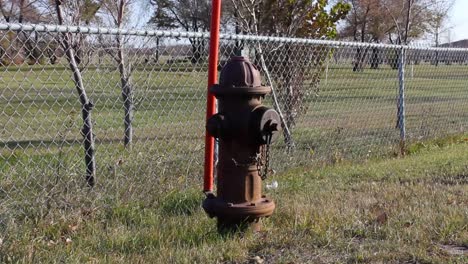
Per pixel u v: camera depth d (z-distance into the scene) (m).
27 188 3.94
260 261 2.89
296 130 6.47
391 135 6.67
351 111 8.48
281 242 3.12
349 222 3.44
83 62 4.15
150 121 6.41
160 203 3.87
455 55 8.63
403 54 6.40
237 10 5.69
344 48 7.09
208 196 3.29
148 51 4.43
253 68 3.15
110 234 3.22
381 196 4.12
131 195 3.96
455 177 4.76
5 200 3.65
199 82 5.04
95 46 4.15
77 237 3.23
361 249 3.01
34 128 5.84
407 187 4.39
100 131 5.88
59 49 3.96
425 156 5.82
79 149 5.04
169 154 4.96
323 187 4.44
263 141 3.12
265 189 4.30
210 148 3.48
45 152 5.11
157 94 6.50
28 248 2.96
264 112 3.09
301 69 5.91
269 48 5.61
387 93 10.74
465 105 9.67
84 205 3.70
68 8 4.18
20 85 5.00
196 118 6.65
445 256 2.94
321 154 5.58
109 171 4.35
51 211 3.50
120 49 4.23
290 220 3.48
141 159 4.70
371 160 5.70
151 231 3.27
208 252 2.96
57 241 3.16
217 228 3.29
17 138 5.60
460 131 7.38
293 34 6.08
